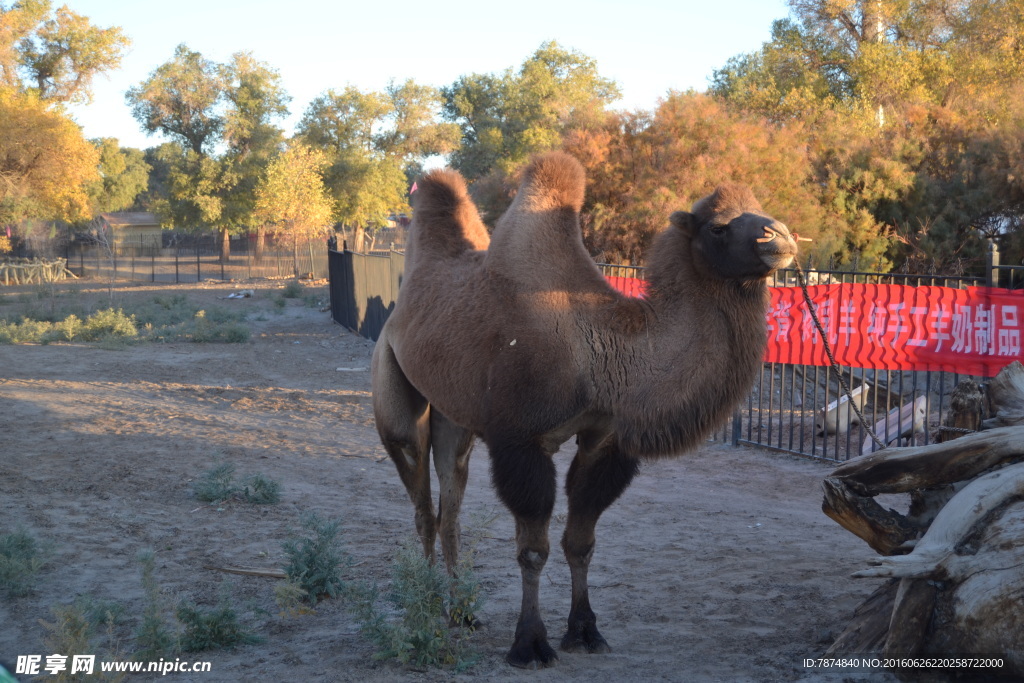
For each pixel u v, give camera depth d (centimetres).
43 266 4597
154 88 5759
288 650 473
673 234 446
